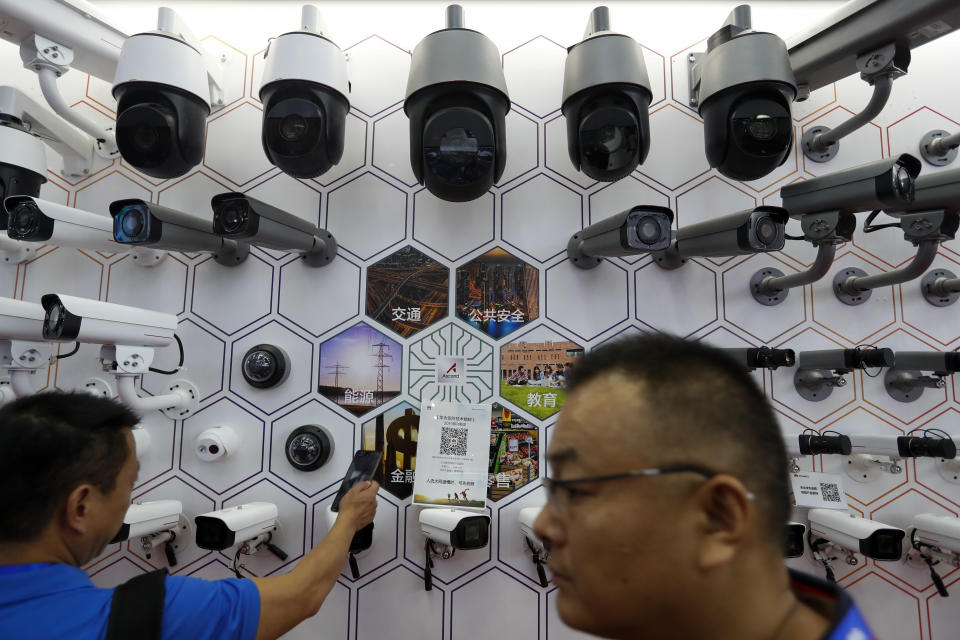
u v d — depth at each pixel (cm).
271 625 91
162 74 128
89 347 157
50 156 163
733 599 46
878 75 134
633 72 129
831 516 144
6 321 119
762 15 169
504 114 133
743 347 158
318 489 152
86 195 162
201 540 131
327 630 148
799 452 146
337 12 168
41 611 73
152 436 154
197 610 81
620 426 47
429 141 124
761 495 46
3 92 133
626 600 46
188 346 157
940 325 159
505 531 151
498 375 156
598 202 163
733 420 46
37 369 129
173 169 135
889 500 153
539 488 152
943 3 116
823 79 147
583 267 159
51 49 138
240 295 159
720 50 133
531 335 158
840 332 159
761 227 125
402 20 168
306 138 132
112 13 166
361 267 160
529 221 162
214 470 153
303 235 144
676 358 49
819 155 164
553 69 167
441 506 147
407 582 149
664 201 163
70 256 160
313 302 159
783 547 48
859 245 162
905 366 147
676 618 47
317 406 155
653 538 45
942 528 139
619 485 46
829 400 156
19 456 77
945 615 149
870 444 144
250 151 164
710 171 164
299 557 150
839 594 49
